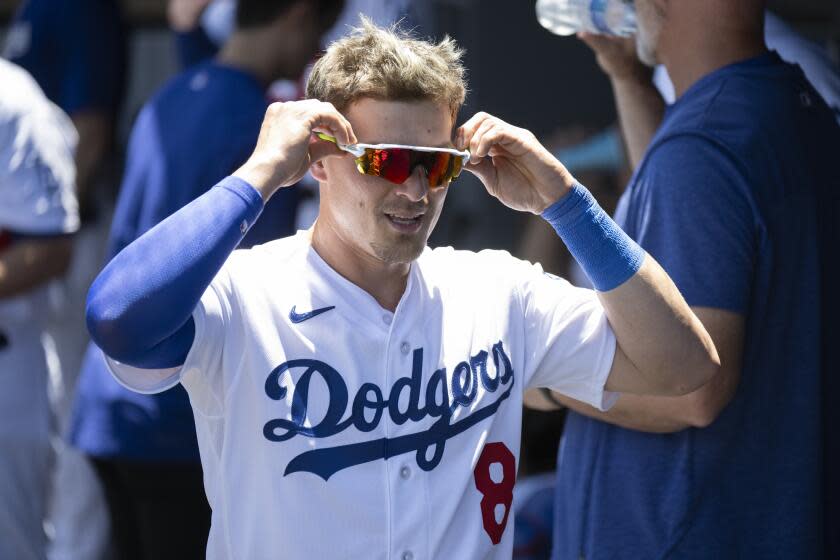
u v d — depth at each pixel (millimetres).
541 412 15656
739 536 10109
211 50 19422
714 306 9750
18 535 14555
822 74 13055
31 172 14539
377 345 8672
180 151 14516
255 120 14531
